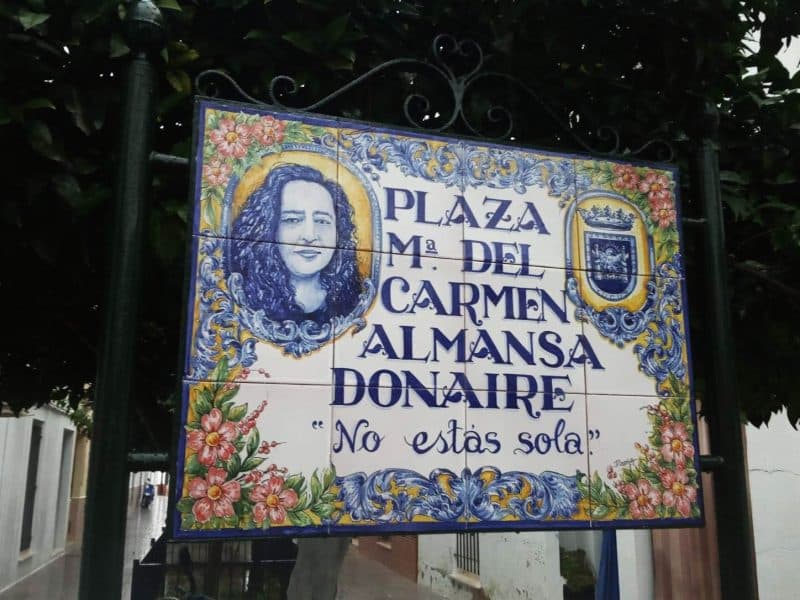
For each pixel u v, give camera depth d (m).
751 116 3.88
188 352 2.55
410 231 2.89
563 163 3.16
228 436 2.54
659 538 8.34
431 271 2.88
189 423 2.51
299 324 2.69
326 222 2.79
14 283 3.33
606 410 2.99
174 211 3.01
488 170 3.04
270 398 2.60
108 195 2.91
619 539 8.70
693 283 3.69
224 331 2.60
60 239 2.99
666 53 3.63
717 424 3.22
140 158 2.62
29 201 2.80
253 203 2.72
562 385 2.95
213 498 2.48
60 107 2.94
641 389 3.06
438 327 2.84
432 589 13.28
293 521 2.54
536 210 3.08
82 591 2.33
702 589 7.70
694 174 3.53
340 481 2.61
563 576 9.39
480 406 2.83
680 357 3.14
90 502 2.38
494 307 2.93
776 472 7.65
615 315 3.09
